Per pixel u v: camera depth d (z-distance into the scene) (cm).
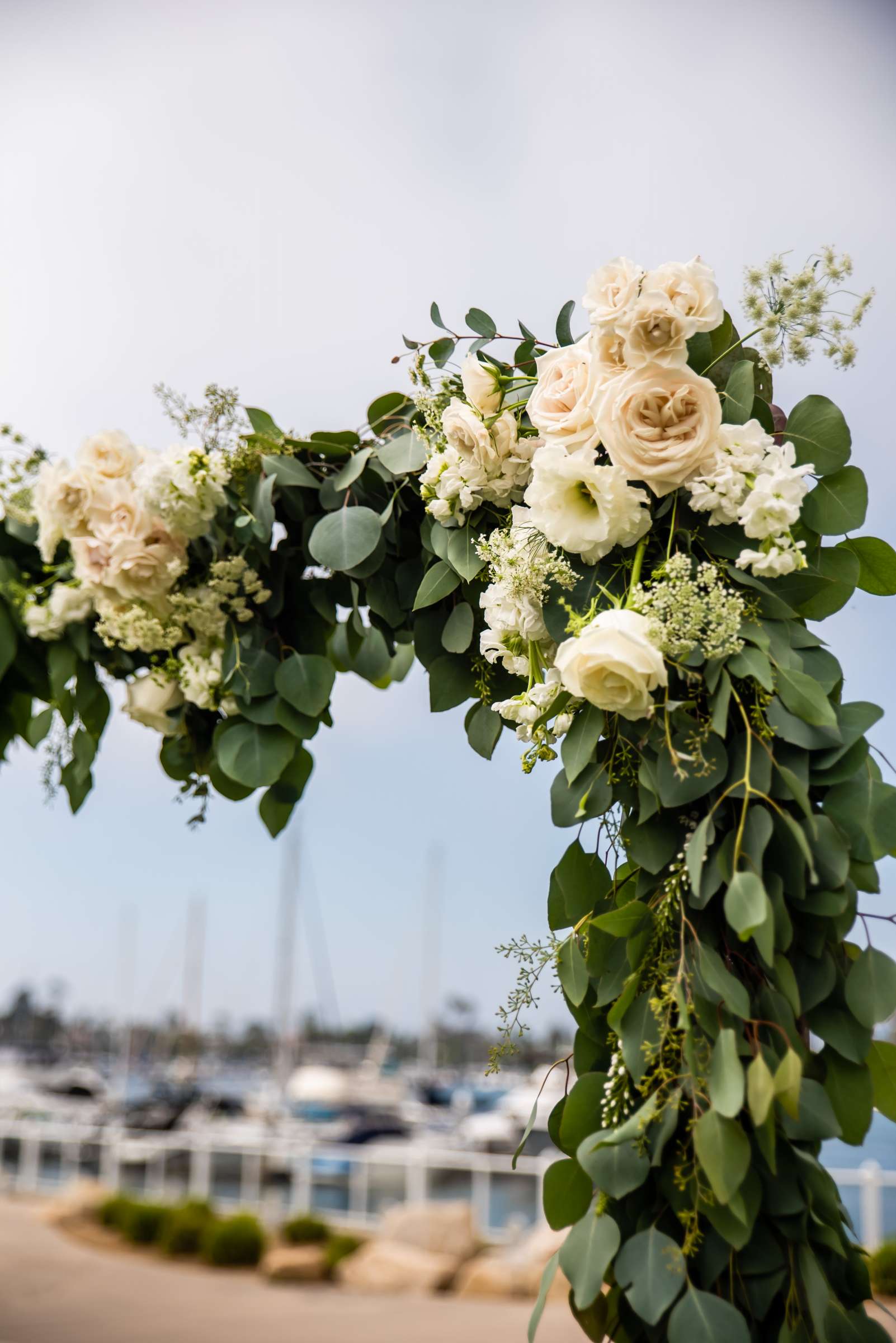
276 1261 738
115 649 194
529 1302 657
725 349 137
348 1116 1747
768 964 108
